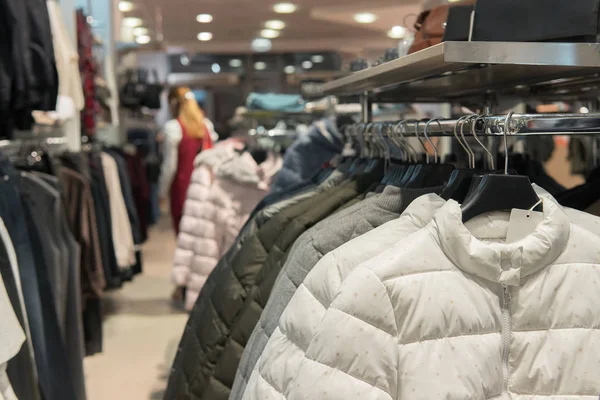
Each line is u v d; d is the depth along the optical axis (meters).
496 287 0.91
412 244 0.89
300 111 3.47
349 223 1.09
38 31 2.05
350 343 0.84
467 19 1.16
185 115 4.76
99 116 5.00
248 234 1.61
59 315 2.04
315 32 6.42
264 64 8.32
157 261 5.81
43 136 3.39
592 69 1.13
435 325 0.86
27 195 1.95
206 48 7.76
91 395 2.79
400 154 1.70
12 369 1.58
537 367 0.90
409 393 0.84
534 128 0.93
